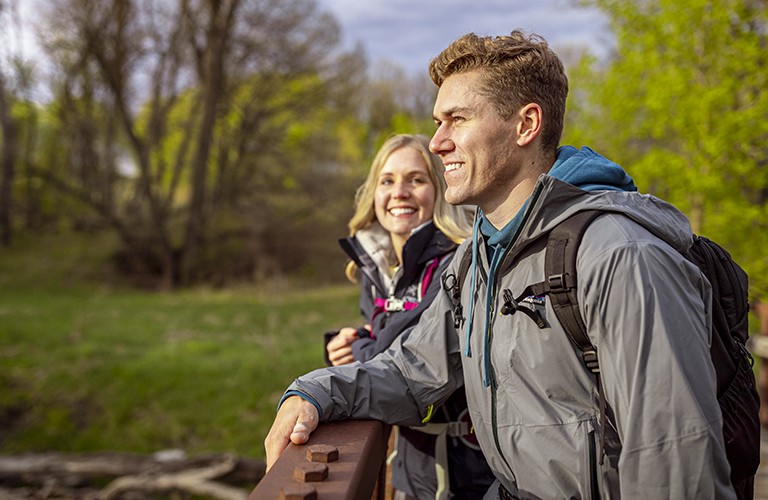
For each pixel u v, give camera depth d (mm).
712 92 6242
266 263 22062
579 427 1350
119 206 26203
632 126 7262
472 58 1512
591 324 1280
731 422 1335
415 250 2146
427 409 1766
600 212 1330
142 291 20281
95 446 7766
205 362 9867
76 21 20922
